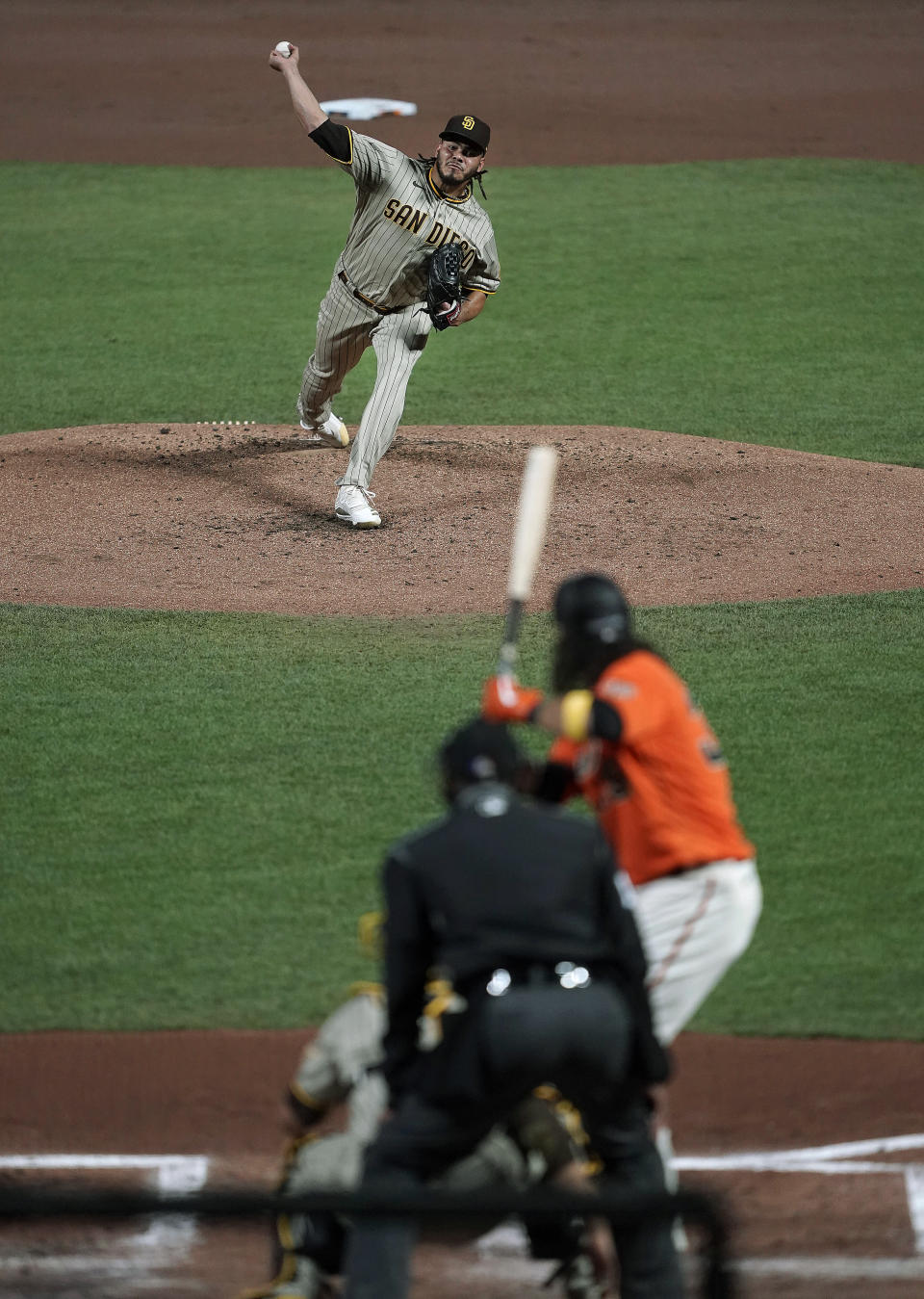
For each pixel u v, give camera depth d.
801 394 49.16
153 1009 18.91
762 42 92.94
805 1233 15.01
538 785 15.54
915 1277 14.30
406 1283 12.13
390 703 27.50
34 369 51.25
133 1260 14.78
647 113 81.38
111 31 94.19
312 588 33.41
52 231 65.38
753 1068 17.86
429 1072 12.54
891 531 37.25
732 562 35.03
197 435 44.16
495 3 100.88
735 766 24.98
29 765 25.17
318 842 22.75
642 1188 13.21
